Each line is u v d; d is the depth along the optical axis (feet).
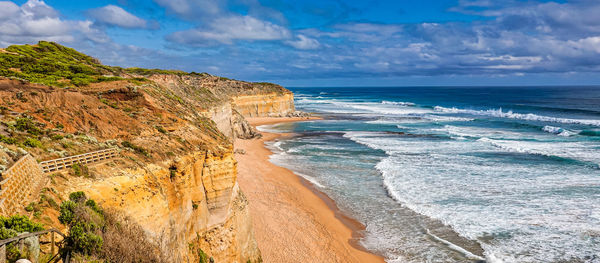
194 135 67.36
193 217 55.67
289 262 68.69
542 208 87.51
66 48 160.45
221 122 167.43
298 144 177.58
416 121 271.08
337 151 158.51
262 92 307.99
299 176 118.93
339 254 72.18
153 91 88.84
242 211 65.36
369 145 171.01
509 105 390.42
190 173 56.13
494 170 120.37
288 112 332.80
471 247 72.02
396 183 108.99
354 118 297.33
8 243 25.20
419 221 83.61
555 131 199.31
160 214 46.44
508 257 67.62
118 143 54.90
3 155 36.17
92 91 73.82
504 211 86.53
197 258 54.13
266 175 118.42
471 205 90.74
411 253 71.61
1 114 51.75
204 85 249.14
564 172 116.26
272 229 79.61
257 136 196.65
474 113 327.26
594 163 126.21
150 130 62.54
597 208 86.58
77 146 49.98
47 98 59.88
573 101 436.35
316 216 88.12
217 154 61.16
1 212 27.91
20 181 33.01
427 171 120.88
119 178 44.68
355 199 98.17
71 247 31.65
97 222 35.88
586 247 69.97
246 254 64.95
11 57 105.60
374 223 83.97
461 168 123.85
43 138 48.29
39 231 28.40
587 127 214.48
